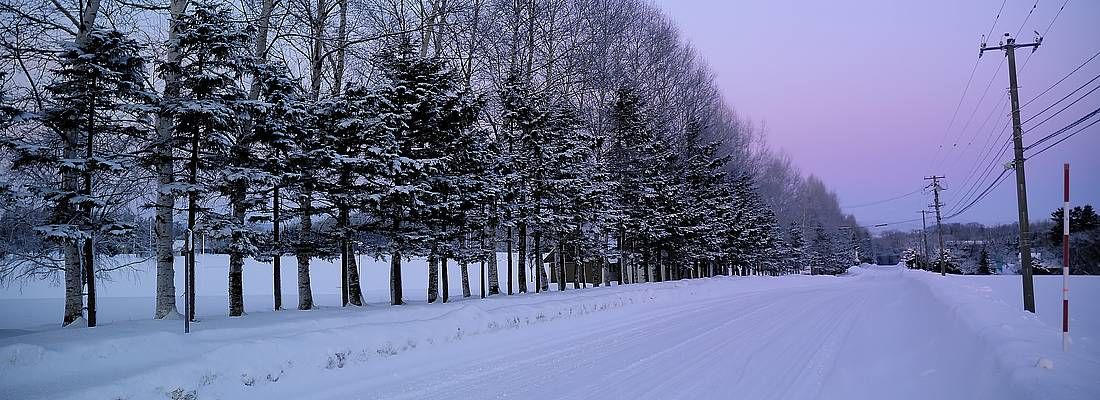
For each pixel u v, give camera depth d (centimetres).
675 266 4569
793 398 737
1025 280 1933
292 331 1101
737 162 5756
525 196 2334
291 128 1441
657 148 3369
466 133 1870
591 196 2616
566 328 1518
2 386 671
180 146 1245
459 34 2456
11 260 1328
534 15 2928
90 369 755
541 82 3006
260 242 1429
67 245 1149
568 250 2897
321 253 1645
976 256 11031
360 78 2086
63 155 1150
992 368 717
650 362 1017
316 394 807
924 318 1559
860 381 824
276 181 1367
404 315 1345
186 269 1008
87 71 1069
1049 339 898
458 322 1276
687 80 4422
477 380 888
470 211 1995
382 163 1533
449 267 5284
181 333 958
